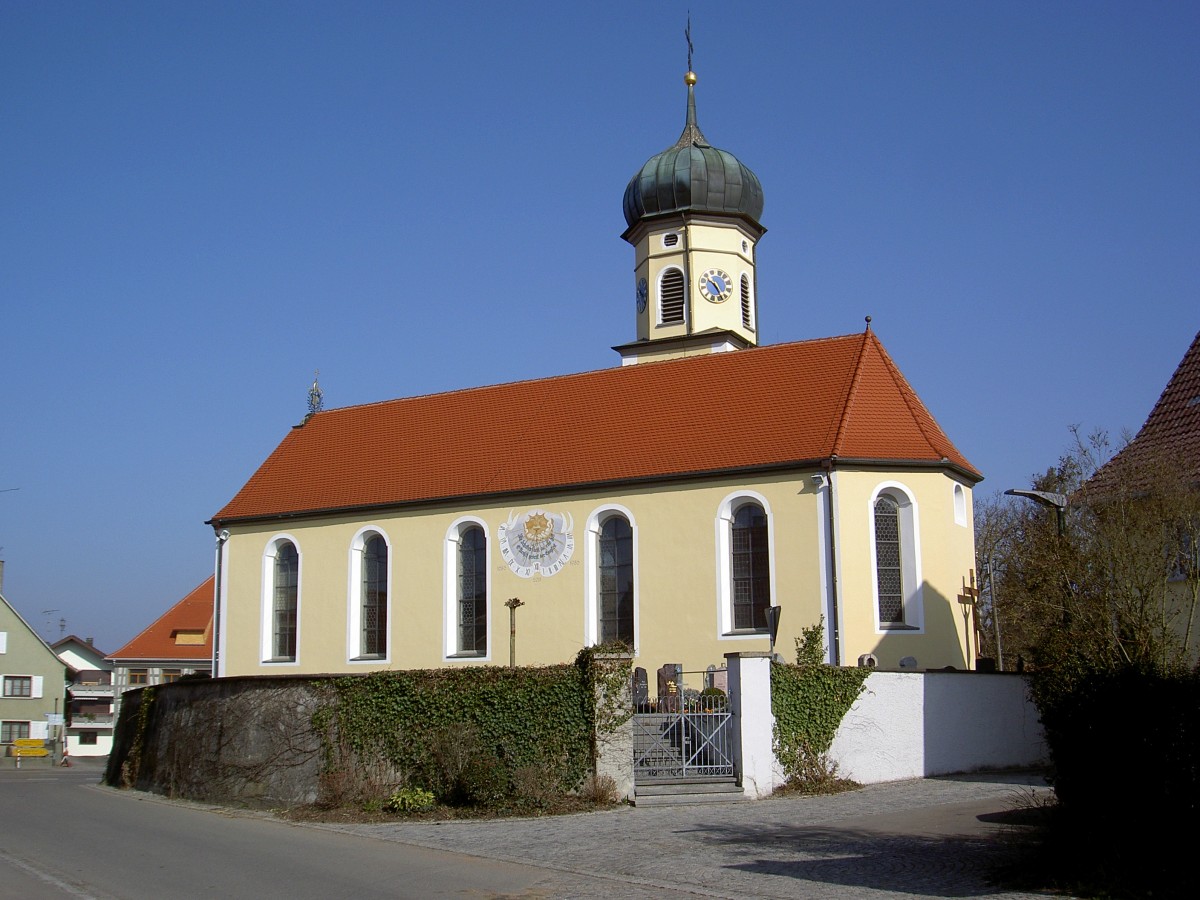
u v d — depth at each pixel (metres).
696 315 49.66
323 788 27.00
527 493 41.06
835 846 18.98
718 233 50.41
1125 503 27.67
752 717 25.53
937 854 17.75
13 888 16.75
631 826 21.98
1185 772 14.38
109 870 18.41
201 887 16.73
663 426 41.03
